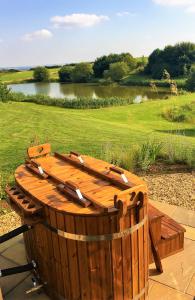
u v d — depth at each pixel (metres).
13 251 4.68
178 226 4.55
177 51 72.75
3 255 4.60
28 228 3.61
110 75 83.25
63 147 11.12
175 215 5.62
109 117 27.44
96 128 16.41
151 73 80.75
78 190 3.25
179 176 7.59
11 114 20.53
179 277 4.02
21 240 4.95
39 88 77.56
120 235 3.10
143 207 3.17
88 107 34.94
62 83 93.06
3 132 14.84
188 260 4.34
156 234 4.17
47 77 101.75
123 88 69.75
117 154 8.60
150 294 3.75
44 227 3.39
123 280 3.31
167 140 10.27
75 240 3.12
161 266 4.06
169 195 6.53
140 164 8.24
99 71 94.00
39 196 3.41
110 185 3.58
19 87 83.00
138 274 3.42
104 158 8.41
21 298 3.79
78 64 92.94
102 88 71.88
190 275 4.05
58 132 14.65
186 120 26.08
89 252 3.12
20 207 3.39
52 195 3.42
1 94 31.78
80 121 19.45
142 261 3.43
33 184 3.77
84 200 3.15
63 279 3.42
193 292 3.77
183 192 6.64
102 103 35.75
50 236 3.35
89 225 3.02
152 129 20.47
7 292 3.89
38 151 4.64
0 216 5.84
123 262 3.23
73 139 12.74
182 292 3.77
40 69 101.75
